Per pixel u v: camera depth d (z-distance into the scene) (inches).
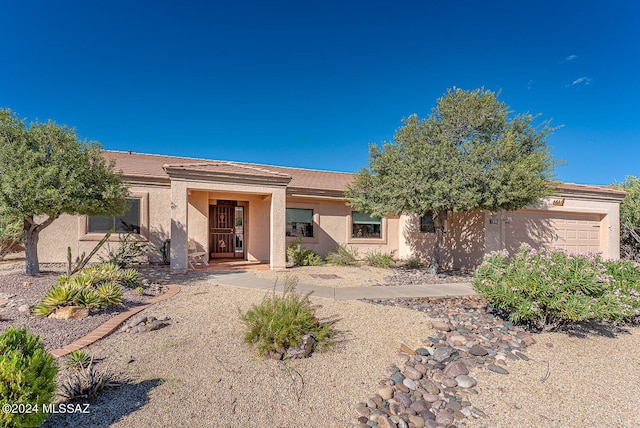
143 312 241.8
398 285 379.6
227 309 253.3
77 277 274.7
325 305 274.1
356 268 520.7
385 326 228.8
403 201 430.9
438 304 291.1
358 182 498.0
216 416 126.3
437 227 499.5
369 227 660.1
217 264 520.4
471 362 184.4
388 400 145.8
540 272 229.6
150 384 145.7
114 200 338.0
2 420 95.7
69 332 195.6
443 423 132.7
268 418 127.5
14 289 279.1
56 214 322.0
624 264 282.0
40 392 104.8
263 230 573.6
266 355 176.1
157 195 500.7
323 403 139.9
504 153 407.2
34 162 290.8
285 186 471.2
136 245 457.4
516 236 559.8
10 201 284.7
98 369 155.6
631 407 147.8
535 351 204.1
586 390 161.3
